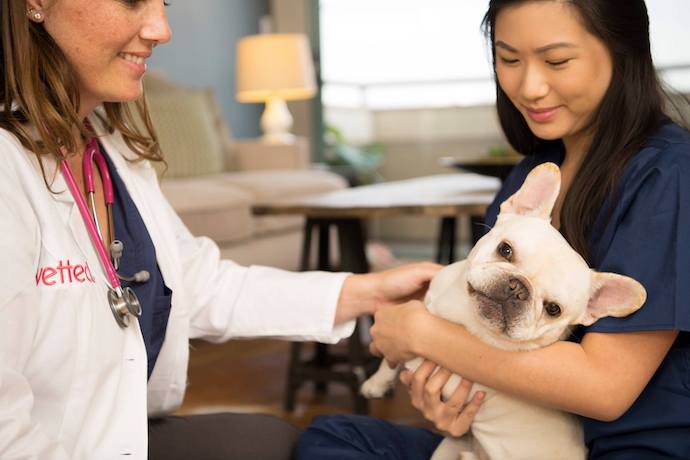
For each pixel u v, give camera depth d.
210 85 6.36
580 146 1.38
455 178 4.45
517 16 1.22
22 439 0.94
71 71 1.16
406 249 6.73
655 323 1.11
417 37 6.87
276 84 5.64
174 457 1.36
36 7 1.10
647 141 1.22
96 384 1.12
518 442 1.25
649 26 1.27
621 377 1.14
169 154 4.59
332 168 6.27
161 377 1.42
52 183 1.17
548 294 1.15
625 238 1.17
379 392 1.46
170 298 1.35
